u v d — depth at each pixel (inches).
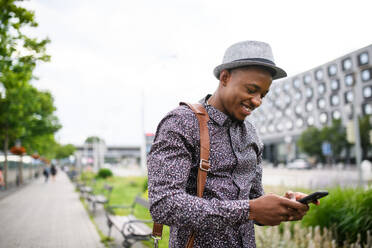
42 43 259.6
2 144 985.5
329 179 357.1
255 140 63.1
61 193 752.3
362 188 209.2
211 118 55.4
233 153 55.7
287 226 174.6
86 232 308.8
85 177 1147.3
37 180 1402.6
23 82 300.4
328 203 196.5
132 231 212.2
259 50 53.1
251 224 58.7
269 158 3024.1
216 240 52.5
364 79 1908.2
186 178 49.3
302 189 363.9
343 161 2027.6
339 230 187.0
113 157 4889.3
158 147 50.8
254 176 61.9
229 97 54.2
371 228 172.1
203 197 52.9
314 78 2395.4
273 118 2955.2
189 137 51.9
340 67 2082.9
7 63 259.9
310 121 2461.9
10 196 692.1
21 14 232.2
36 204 543.5
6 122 780.6
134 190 698.8
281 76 56.4
